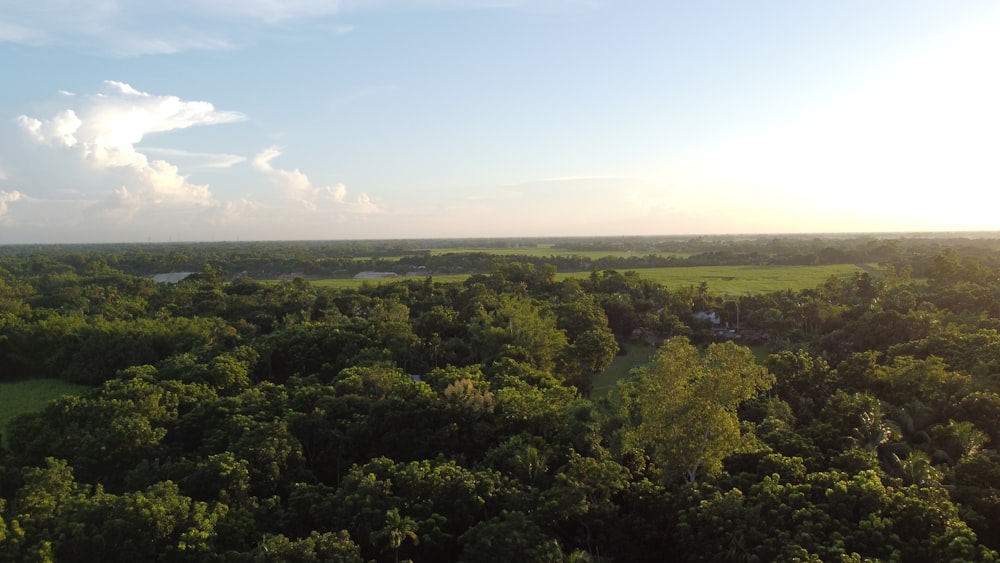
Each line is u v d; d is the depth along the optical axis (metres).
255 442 47.50
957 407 50.81
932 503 36.50
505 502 40.78
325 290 135.62
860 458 43.50
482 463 46.84
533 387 62.16
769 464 43.25
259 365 80.19
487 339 82.38
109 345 89.75
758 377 45.69
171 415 56.34
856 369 61.62
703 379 43.75
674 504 39.69
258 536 39.03
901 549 33.56
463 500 40.25
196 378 66.62
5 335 92.31
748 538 35.62
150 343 90.75
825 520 35.72
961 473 42.16
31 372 93.38
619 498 43.12
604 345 81.75
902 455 47.22
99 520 36.97
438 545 38.09
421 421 52.19
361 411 56.44
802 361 63.81
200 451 51.19
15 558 33.75
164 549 35.69
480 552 35.50
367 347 80.25
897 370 58.97
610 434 50.84
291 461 47.66
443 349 85.81
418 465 43.97
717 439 42.28
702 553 36.66
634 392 54.84
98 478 47.94
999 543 37.56
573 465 42.16
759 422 55.53
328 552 34.62
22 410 75.81
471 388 56.84
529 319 85.56
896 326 80.50
